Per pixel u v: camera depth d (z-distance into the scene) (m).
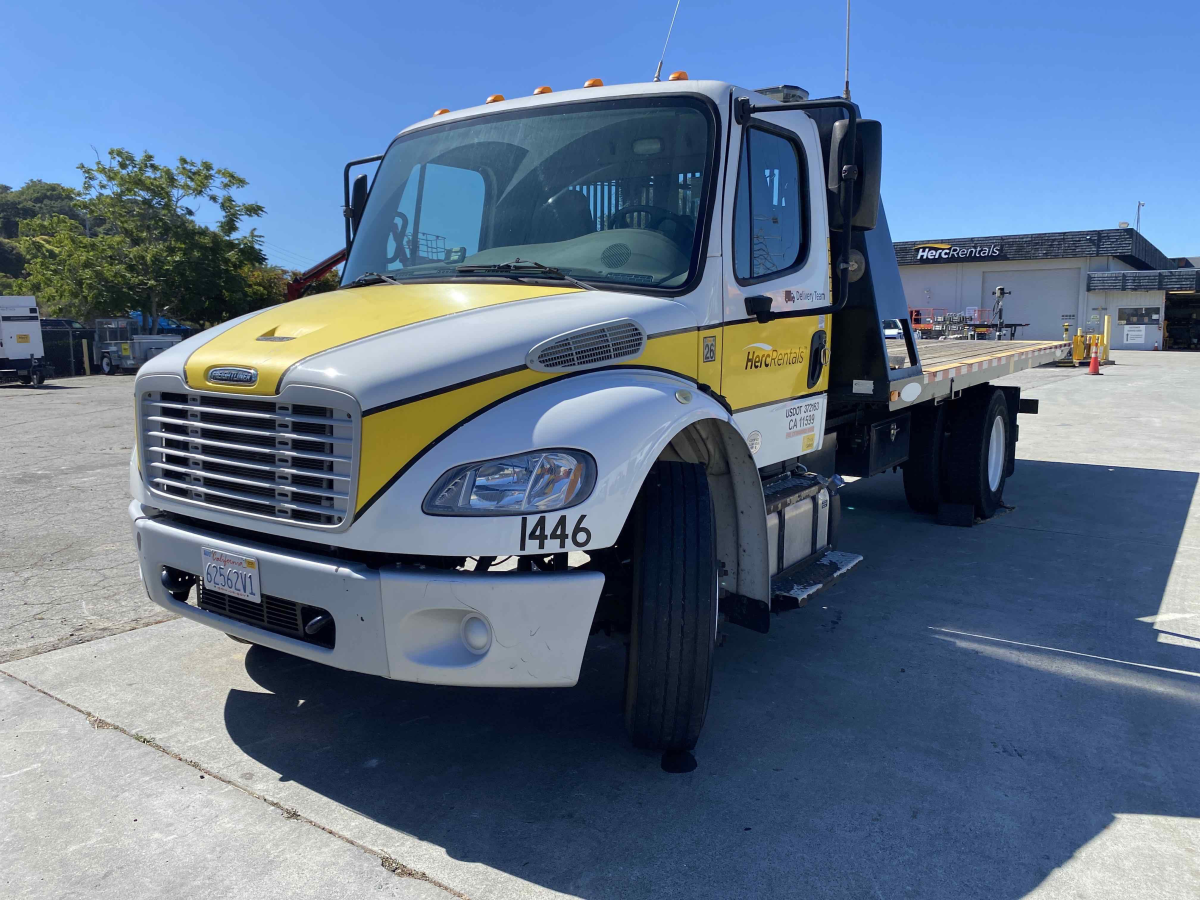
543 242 3.90
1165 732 3.68
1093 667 4.37
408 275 4.09
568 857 2.78
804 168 4.42
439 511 2.71
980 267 42.59
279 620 3.09
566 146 3.99
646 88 3.93
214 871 2.69
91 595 5.31
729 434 3.56
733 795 3.15
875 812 3.05
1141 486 9.16
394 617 2.78
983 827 2.96
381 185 4.55
